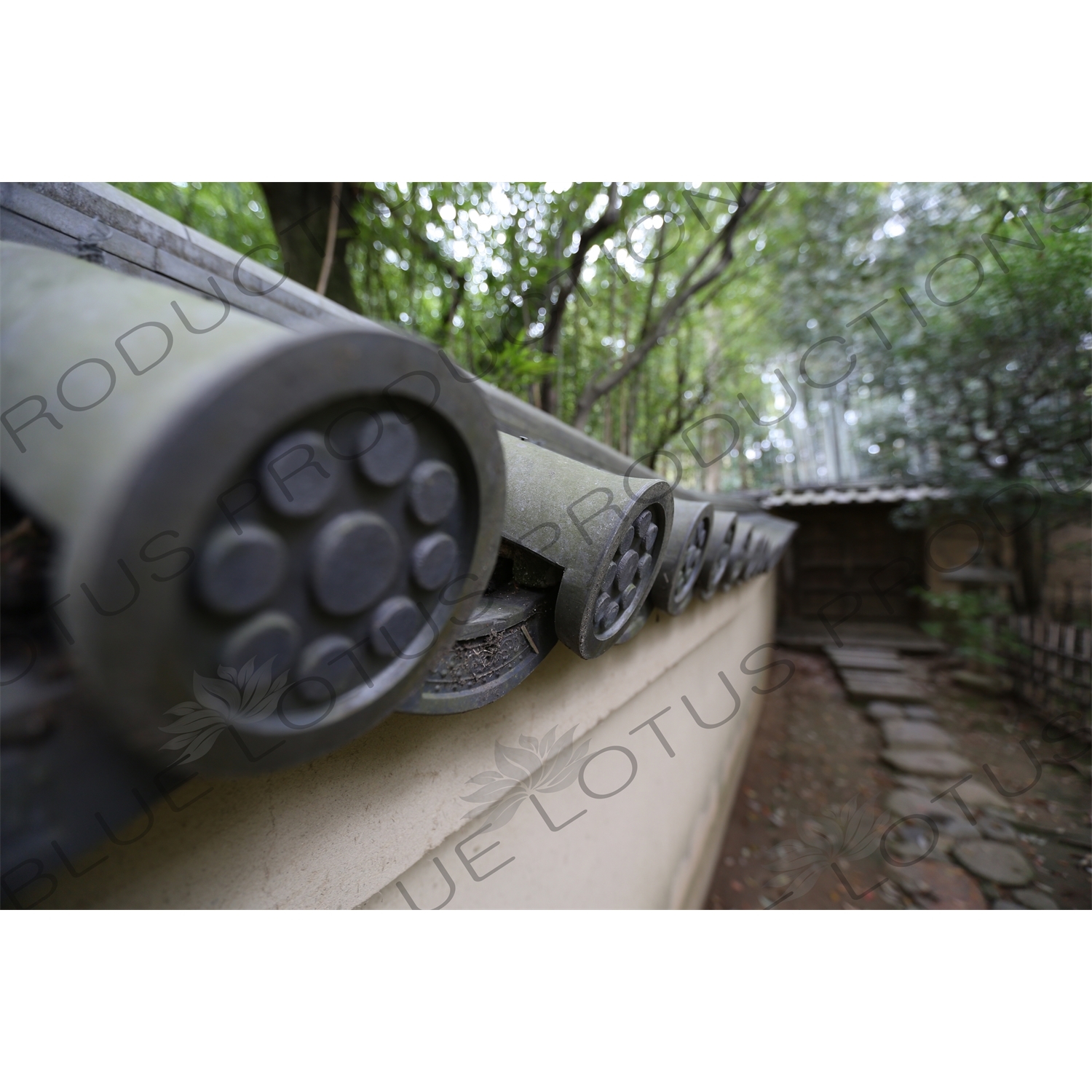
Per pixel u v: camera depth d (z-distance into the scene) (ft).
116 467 0.63
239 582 0.75
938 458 13.05
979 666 14.44
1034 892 7.07
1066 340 8.77
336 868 1.71
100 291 0.87
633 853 4.36
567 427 3.72
